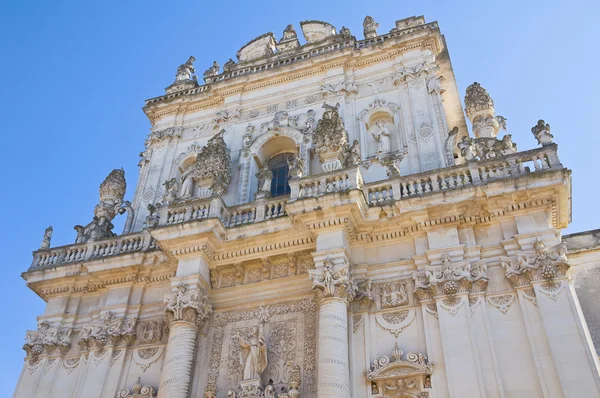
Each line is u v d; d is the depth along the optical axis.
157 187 26.42
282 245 19.94
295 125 25.55
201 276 19.48
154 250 21.59
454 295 17.31
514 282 17.06
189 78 31.92
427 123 22.98
